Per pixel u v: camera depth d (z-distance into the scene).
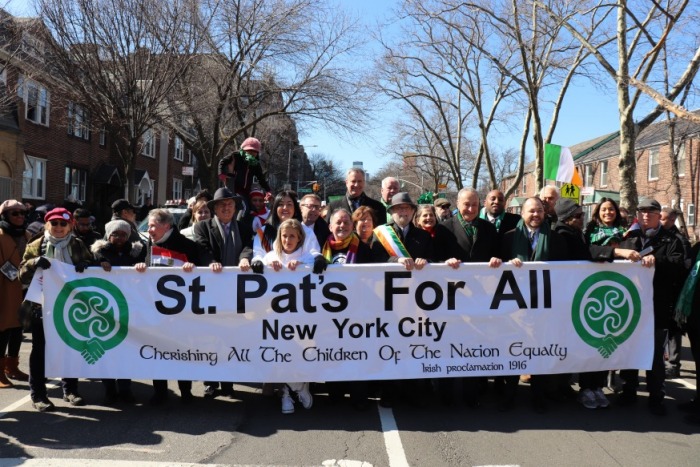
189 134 23.08
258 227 6.35
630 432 4.80
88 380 6.31
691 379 6.74
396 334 5.26
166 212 5.53
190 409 5.29
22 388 5.96
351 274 5.25
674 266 5.40
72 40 14.30
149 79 15.44
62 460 4.12
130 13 14.57
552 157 14.93
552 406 5.50
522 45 16.69
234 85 21.77
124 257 5.54
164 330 5.23
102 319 5.23
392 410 5.32
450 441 4.56
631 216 12.48
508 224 6.46
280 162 49.91
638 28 12.66
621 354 5.35
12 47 13.91
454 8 17.41
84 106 15.48
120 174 28.05
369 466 4.10
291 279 5.24
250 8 20.14
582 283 5.35
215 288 5.25
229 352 5.23
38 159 21.81
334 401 5.47
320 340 5.23
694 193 25.73
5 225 5.95
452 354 5.27
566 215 5.62
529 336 5.31
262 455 4.27
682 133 23.16
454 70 23.84
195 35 16.48
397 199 5.46
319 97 21.44
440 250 5.75
